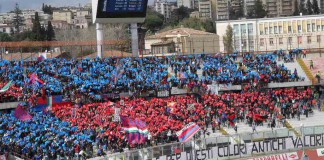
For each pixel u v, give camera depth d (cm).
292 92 10288
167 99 9919
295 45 19775
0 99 9200
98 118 8650
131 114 8712
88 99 9762
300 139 7356
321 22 19550
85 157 7331
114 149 7756
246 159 7006
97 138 7894
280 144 7275
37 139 7569
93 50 17450
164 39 19062
